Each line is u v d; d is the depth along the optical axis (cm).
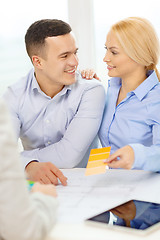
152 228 83
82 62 218
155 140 145
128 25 145
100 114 155
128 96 153
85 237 81
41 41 150
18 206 71
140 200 102
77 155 150
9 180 70
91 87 156
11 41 235
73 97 157
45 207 80
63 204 104
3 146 70
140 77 152
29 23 231
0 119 71
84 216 94
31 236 73
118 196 109
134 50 144
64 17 224
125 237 81
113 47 146
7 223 71
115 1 210
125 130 153
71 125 154
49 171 128
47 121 159
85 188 118
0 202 70
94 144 167
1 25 235
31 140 166
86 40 215
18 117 162
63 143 151
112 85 163
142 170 135
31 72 165
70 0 215
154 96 149
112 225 85
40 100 159
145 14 206
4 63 239
